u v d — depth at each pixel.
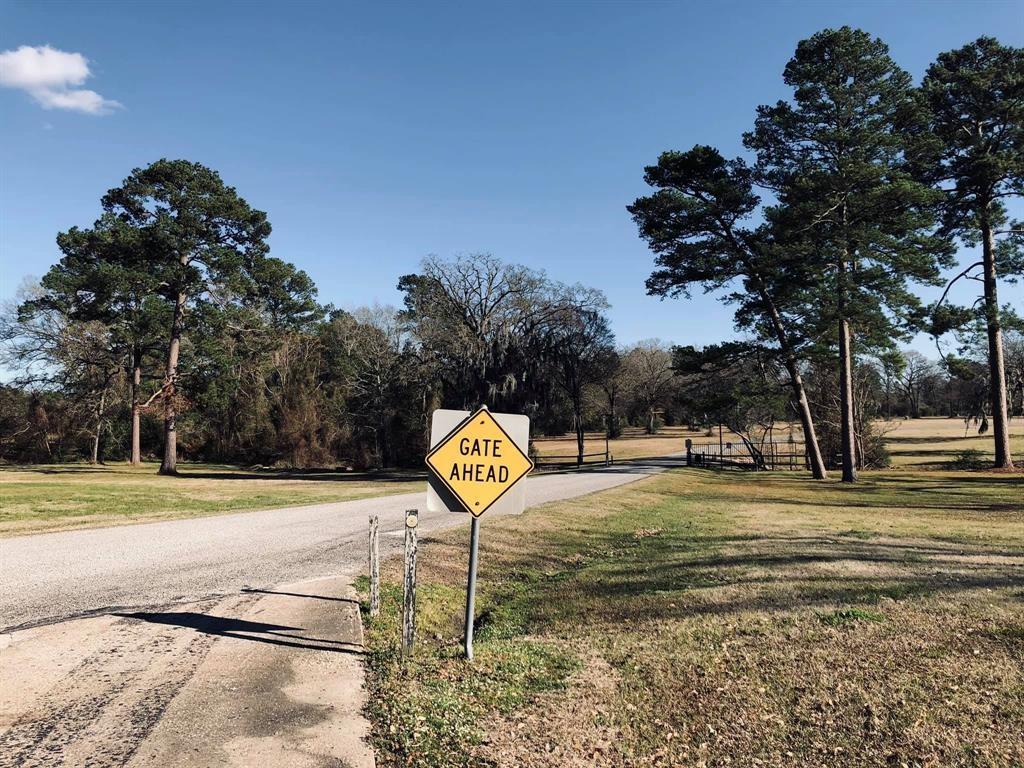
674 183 33.66
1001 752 4.16
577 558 12.09
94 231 39.12
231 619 6.96
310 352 53.50
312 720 4.62
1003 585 8.34
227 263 39.72
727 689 5.31
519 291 45.56
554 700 5.18
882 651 5.94
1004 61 31.22
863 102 29.28
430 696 5.10
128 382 50.41
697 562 10.62
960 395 94.56
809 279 29.86
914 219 28.70
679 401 37.75
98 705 4.74
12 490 21.81
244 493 22.78
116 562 9.71
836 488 27.92
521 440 5.96
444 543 12.10
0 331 45.25
